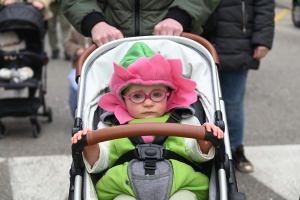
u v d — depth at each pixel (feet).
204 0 10.55
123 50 10.14
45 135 18.19
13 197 13.65
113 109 9.36
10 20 17.30
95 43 10.43
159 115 9.18
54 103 22.11
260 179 14.42
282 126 18.69
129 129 7.41
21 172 15.06
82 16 10.48
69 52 18.65
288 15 46.37
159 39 10.31
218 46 13.52
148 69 8.78
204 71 9.88
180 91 9.26
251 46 13.56
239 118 14.33
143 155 8.29
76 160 7.86
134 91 8.93
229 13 13.30
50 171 15.14
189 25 10.68
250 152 16.16
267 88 24.04
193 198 8.13
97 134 7.50
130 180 7.98
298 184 14.15
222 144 7.64
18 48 18.34
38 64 18.26
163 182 7.91
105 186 8.30
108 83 9.95
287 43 34.94
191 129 7.46
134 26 10.71
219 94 9.51
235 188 8.20
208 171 8.64
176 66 8.90
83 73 9.77
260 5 13.29
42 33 18.06
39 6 18.08
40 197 13.69
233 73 13.80
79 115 8.91
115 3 10.68
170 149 8.55
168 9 10.62
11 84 17.60
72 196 8.01
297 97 22.57
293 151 16.24
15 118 20.24
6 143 17.38
